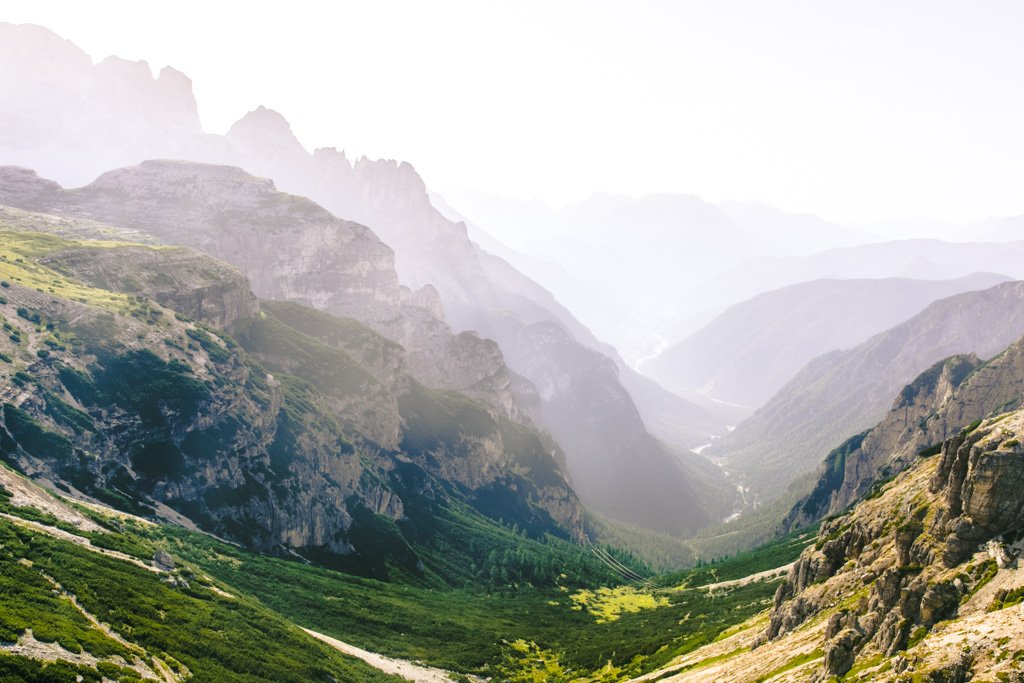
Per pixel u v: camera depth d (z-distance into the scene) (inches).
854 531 4785.9
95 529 5147.6
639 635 7839.6
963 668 2460.6
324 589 7386.8
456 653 6756.9
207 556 6574.8
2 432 5994.1
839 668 3186.5
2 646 3029.0
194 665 3855.8
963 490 3238.2
